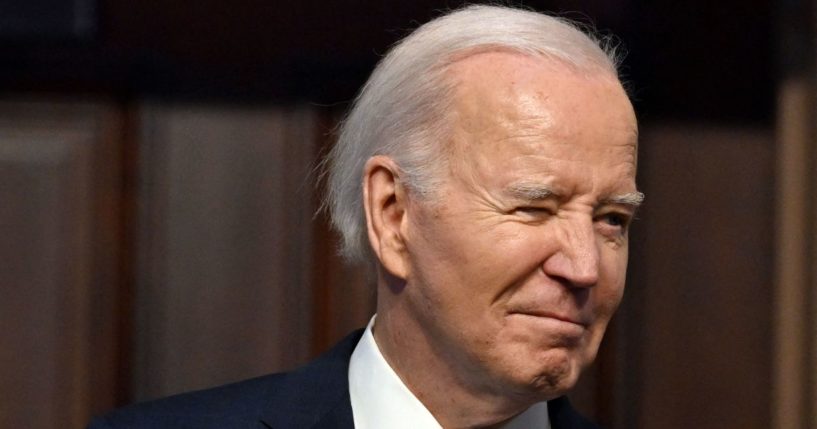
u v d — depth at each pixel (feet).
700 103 30.55
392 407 16.96
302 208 29.73
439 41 16.63
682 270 30.73
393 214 16.62
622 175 15.84
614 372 30.42
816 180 29.14
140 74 29.66
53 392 29.71
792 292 29.58
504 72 15.98
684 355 30.68
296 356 29.84
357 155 17.37
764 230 30.60
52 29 29.22
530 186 15.48
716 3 30.35
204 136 29.81
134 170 29.78
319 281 29.76
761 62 30.37
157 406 18.04
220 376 29.78
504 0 28.32
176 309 29.84
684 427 30.60
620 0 30.01
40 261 29.78
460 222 15.80
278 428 17.21
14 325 29.81
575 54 16.22
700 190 30.68
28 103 29.68
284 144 29.78
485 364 15.87
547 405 17.97
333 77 29.58
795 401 29.58
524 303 15.66
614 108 15.96
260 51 29.60
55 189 29.73
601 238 16.03
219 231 29.84
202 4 29.60
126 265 29.73
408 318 16.65
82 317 29.73
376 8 29.37
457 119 16.01
